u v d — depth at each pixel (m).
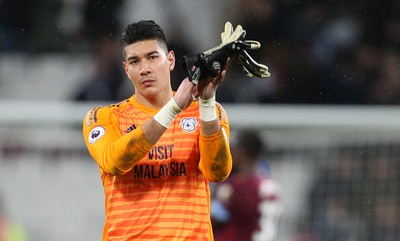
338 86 44.91
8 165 30.41
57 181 30.70
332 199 31.52
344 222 31.58
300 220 31.61
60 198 30.78
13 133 30.11
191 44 45.31
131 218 14.92
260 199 27.55
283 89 44.50
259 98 42.41
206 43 45.44
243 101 42.06
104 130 15.18
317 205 31.61
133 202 14.96
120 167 14.48
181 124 15.23
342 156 31.58
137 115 15.38
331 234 31.52
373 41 46.12
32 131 30.23
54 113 29.67
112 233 15.02
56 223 30.83
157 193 14.95
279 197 30.75
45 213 30.77
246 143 27.97
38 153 30.47
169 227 14.85
